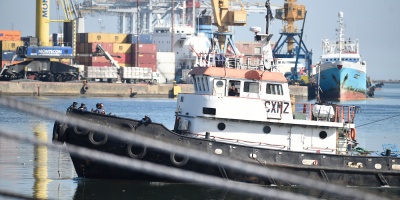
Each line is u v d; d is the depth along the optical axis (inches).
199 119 5669.3
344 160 5787.4
